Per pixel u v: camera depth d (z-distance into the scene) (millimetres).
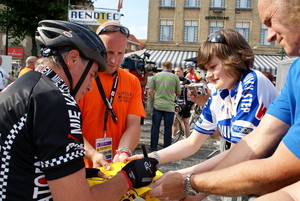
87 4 14523
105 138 1908
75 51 1083
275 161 1021
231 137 1549
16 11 13250
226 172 1187
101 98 1898
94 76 1226
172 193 1360
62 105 946
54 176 895
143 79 5586
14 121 926
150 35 22172
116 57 1851
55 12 13492
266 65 18062
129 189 1199
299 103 1013
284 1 890
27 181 927
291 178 1004
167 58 19703
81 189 937
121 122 1993
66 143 912
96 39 1189
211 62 1553
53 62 1062
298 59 1100
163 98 5164
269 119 1253
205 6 21609
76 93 1124
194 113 6711
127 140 1915
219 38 1509
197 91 2346
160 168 4250
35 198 935
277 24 929
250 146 1274
